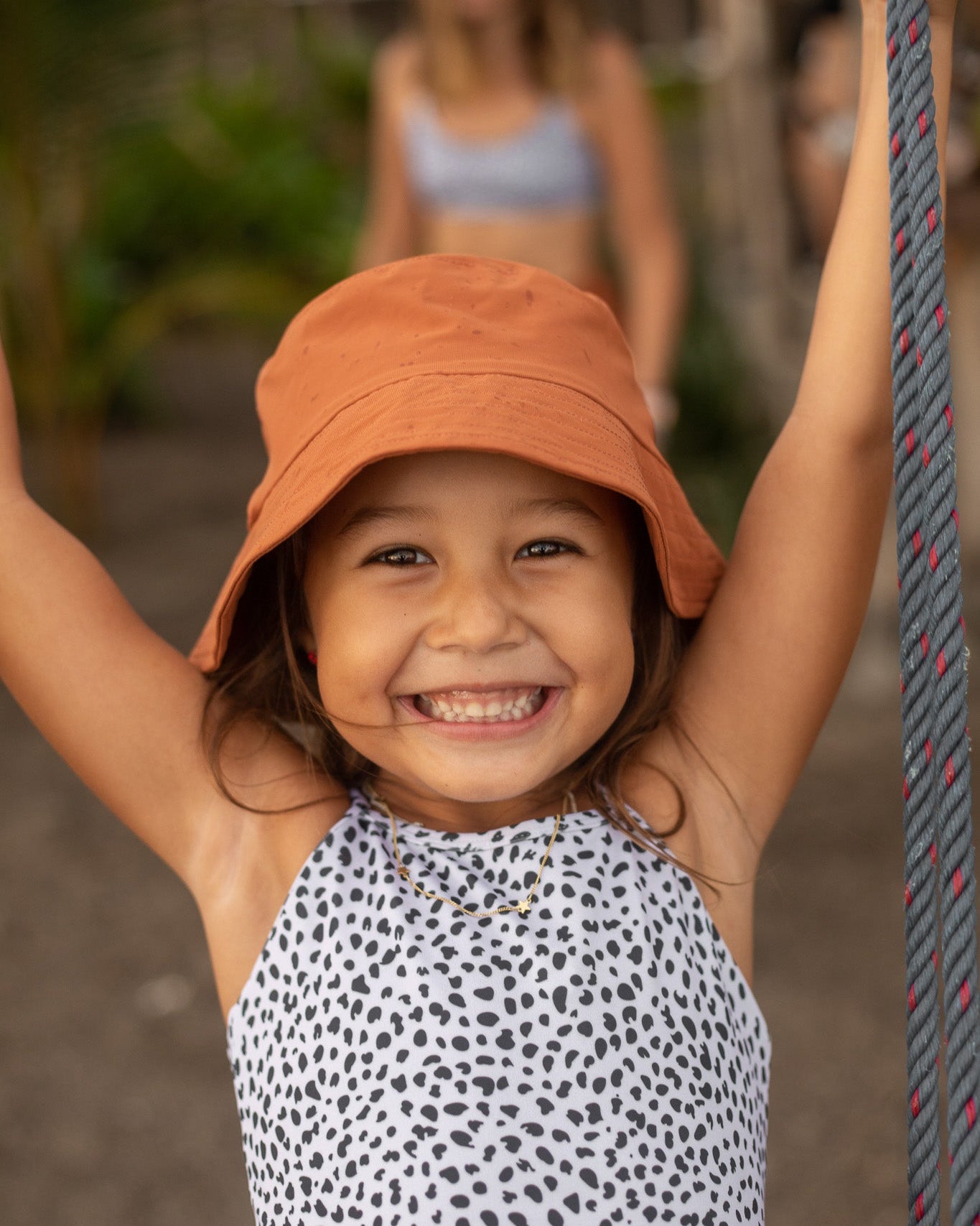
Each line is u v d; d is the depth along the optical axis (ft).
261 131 25.23
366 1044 4.06
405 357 4.25
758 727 4.60
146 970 9.85
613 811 4.46
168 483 21.65
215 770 4.50
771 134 19.47
